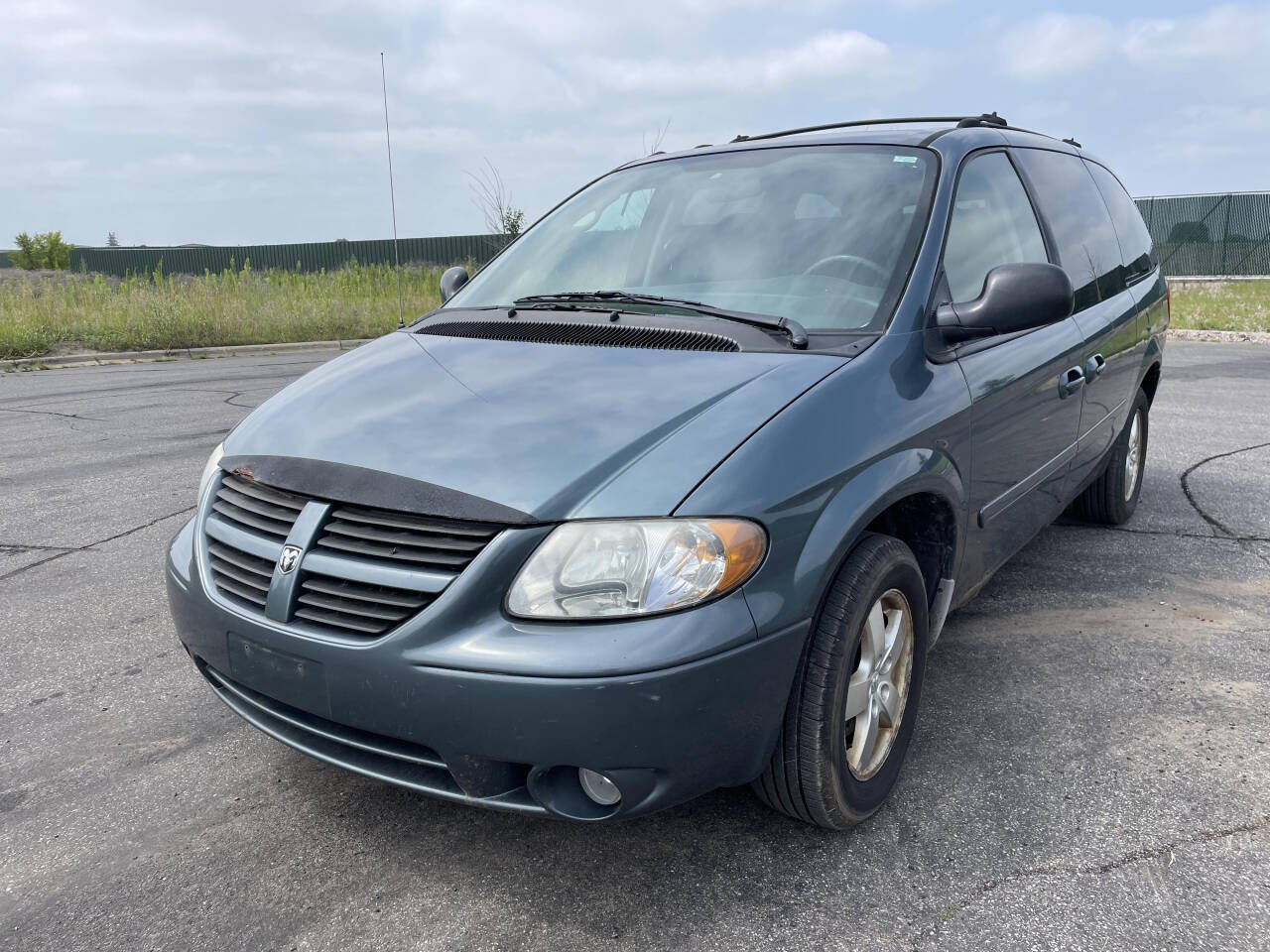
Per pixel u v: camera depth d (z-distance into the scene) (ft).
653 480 6.81
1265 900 7.25
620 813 6.72
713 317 9.12
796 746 7.41
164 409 29.01
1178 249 94.73
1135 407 15.88
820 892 7.43
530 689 6.34
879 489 7.63
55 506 18.19
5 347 43.32
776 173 10.89
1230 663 11.29
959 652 11.71
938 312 9.05
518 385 8.11
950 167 10.38
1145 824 8.22
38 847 8.11
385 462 7.28
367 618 6.89
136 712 10.41
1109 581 13.98
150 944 6.97
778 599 6.86
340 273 71.46
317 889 7.55
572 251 11.35
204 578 7.88
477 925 7.11
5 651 11.95
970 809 8.48
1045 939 6.89
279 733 7.68
